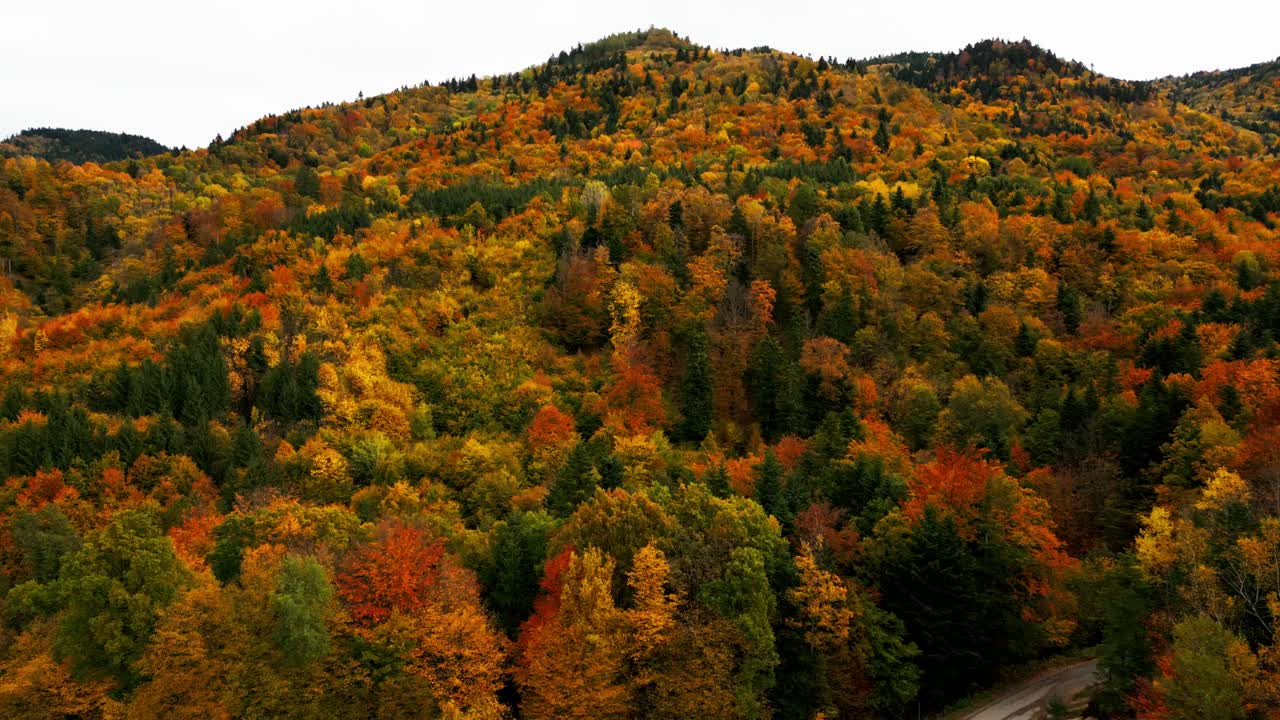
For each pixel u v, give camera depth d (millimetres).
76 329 112312
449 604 48500
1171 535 48062
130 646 44781
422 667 45594
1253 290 103750
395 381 96312
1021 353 100250
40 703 43250
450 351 102562
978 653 52125
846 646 49719
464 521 67375
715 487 60812
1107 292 112750
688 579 47969
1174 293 107812
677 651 45625
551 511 62031
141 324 111688
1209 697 34656
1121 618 46719
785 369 93375
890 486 60938
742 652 46250
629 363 94250
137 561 45844
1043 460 76562
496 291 113125
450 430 90438
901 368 97062
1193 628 37281
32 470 76562
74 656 44562
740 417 94688
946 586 51281
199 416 86688
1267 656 36531
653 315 106125
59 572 52750
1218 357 83812
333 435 82125
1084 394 83875
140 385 91062
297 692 44375
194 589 46719
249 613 45656
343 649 46000
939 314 107188
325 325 102812
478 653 45812
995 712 51344
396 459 77375
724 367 96875
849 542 55188
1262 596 40031
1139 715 43531
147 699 42562
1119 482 70250
